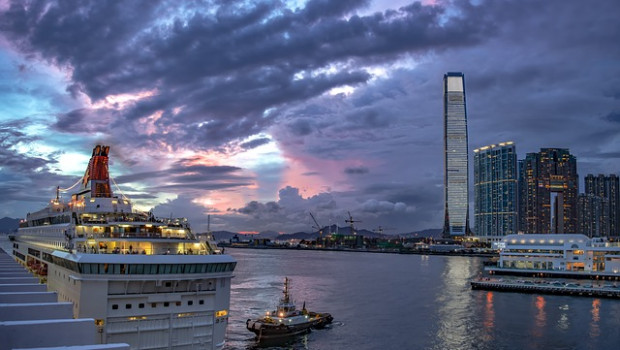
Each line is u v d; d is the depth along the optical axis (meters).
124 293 59.88
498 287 198.88
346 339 111.81
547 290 188.75
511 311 147.62
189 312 63.38
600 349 104.19
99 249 65.06
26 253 108.25
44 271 85.38
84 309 58.19
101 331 58.56
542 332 119.00
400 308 152.50
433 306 157.00
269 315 121.94
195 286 63.75
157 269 60.81
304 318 122.12
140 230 72.00
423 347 105.75
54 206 96.75
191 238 74.00
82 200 81.19
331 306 156.25
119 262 59.22
